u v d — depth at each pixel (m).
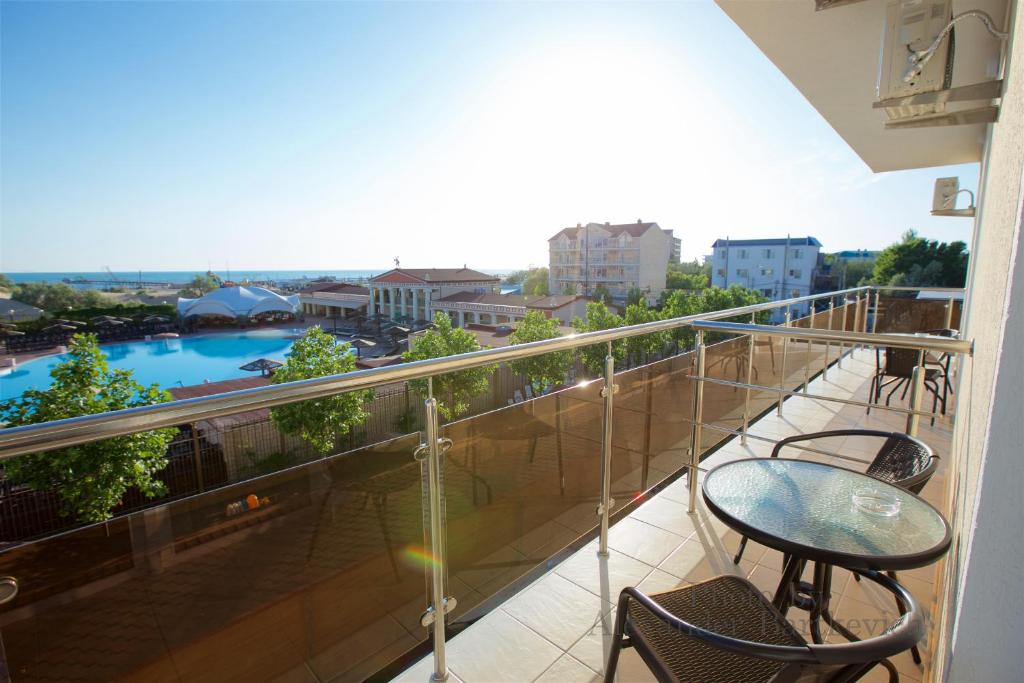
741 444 3.43
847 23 2.23
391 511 1.48
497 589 1.87
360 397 15.98
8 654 0.94
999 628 0.69
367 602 1.45
